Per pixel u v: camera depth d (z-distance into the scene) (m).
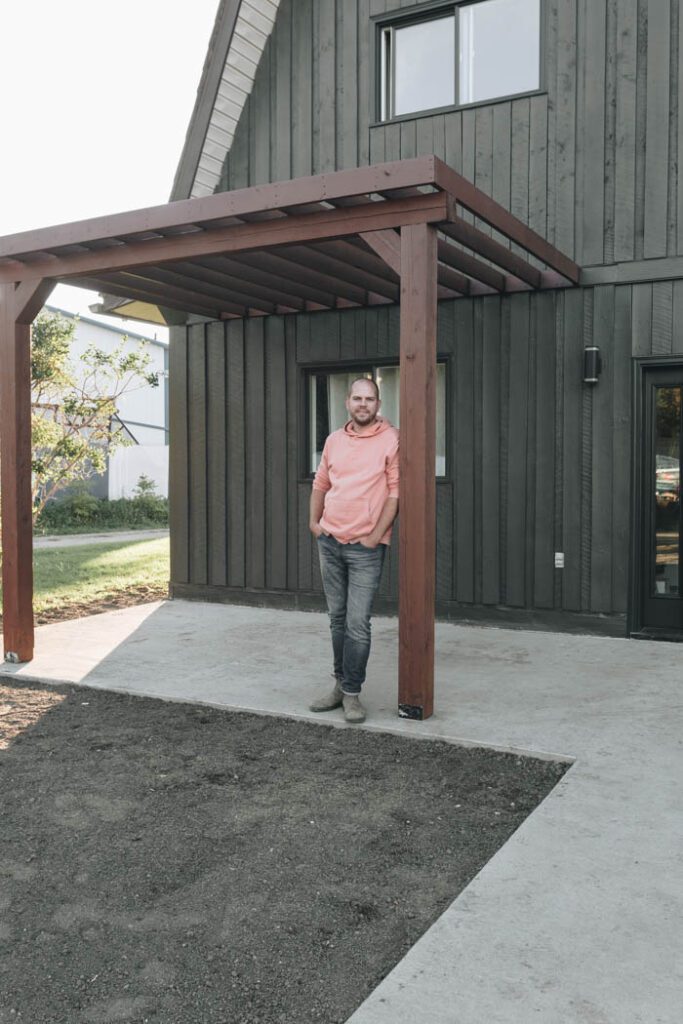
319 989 2.23
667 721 4.36
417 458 4.39
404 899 2.70
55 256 5.54
